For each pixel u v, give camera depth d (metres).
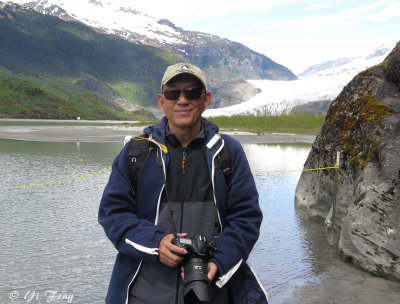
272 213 6.36
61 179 9.37
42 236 4.95
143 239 1.72
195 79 1.83
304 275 3.82
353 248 4.01
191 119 1.83
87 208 6.49
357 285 3.58
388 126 4.52
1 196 7.39
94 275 3.76
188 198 1.84
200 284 1.60
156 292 1.79
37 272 3.79
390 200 3.87
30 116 154.25
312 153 6.52
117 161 1.90
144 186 1.83
